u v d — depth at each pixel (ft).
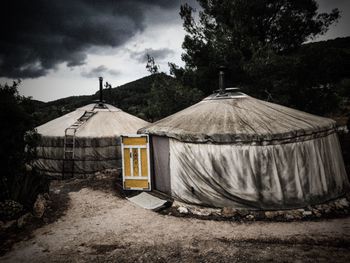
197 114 27.07
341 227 18.85
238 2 39.78
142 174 28.84
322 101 39.81
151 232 19.42
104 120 41.98
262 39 43.88
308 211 21.45
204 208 23.13
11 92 23.59
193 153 23.58
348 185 25.57
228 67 39.65
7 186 21.65
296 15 42.14
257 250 16.14
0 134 21.95
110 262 15.60
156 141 28.19
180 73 46.85
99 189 30.25
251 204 21.97
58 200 26.61
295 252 15.67
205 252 16.26
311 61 38.29
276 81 37.14
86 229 20.17
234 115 25.23
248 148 21.94
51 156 38.40
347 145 36.68
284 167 21.84
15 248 17.44
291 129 22.08
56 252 16.87
